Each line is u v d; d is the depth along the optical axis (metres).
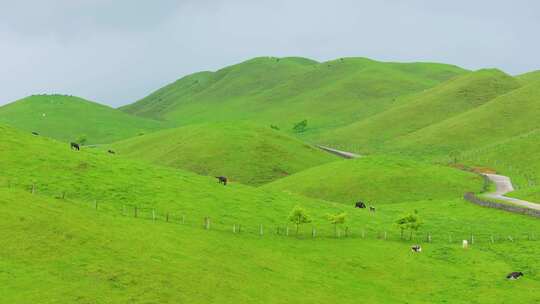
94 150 108.44
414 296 56.88
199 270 50.75
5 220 49.53
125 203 75.56
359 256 67.88
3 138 93.75
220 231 68.88
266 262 59.66
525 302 54.34
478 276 62.38
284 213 84.50
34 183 77.44
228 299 45.97
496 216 93.00
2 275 41.00
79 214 57.19
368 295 55.25
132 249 51.66
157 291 44.09
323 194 127.69
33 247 46.53
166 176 94.06
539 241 75.88
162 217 71.19
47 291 40.00
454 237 79.38
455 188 124.75
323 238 74.69
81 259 46.62
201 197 84.81
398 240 77.25
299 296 50.81
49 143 99.44
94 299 40.41
